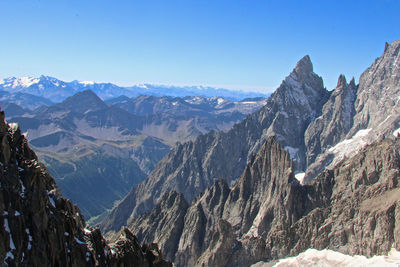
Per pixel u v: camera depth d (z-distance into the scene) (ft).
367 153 609.01
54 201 177.68
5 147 160.66
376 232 471.21
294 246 520.42
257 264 519.19
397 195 485.15
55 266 156.66
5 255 137.69
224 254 533.96
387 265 427.74
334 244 497.05
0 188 147.43
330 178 623.36
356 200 523.70
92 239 183.93
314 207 593.01
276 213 614.34
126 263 193.57
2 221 141.28
